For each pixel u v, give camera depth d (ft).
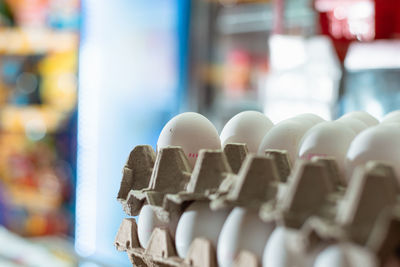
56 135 9.55
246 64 9.09
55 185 9.35
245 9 8.98
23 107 9.73
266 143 3.14
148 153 3.21
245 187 2.38
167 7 8.44
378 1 6.00
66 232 9.11
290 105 8.61
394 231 1.89
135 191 3.01
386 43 7.03
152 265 2.85
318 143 2.85
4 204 9.72
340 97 7.12
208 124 3.29
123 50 8.57
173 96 8.46
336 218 2.07
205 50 8.77
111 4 8.58
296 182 2.18
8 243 8.29
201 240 2.52
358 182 2.05
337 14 6.43
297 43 8.37
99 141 8.63
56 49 9.36
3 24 9.75
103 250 8.31
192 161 3.16
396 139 2.55
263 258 2.29
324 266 2.00
